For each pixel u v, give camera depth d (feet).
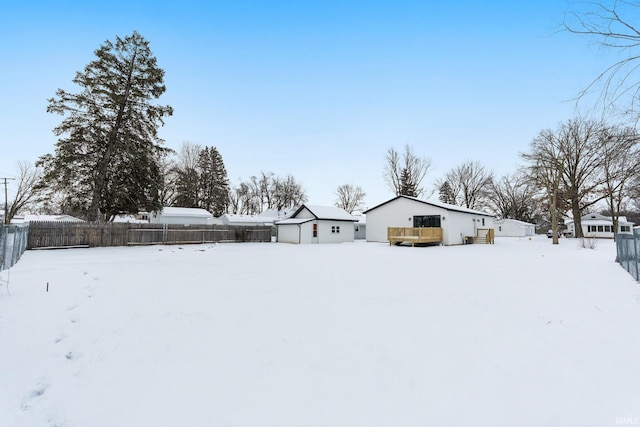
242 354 10.87
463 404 7.94
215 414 7.55
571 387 8.71
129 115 64.95
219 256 42.98
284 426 7.10
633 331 13.07
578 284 23.00
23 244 40.93
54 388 8.66
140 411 7.68
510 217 159.33
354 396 8.34
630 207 134.41
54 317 13.96
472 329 13.35
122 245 59.31
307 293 19.80
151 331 12.88
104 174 61.72
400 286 22.21
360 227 115.85
